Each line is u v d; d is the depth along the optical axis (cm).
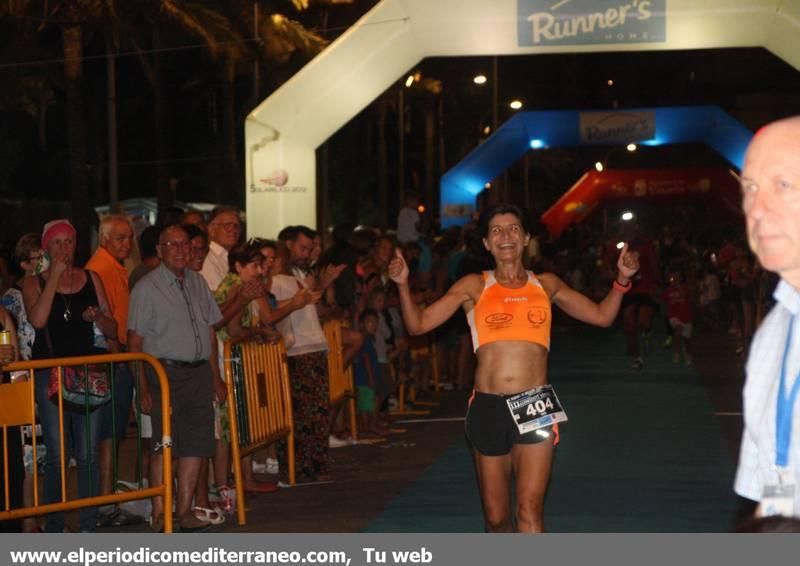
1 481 752
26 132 4806
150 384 835
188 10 2684
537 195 7681
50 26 2833
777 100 5975
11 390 715
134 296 835
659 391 1722
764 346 302
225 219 1004
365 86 1845
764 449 298
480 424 674
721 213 4609
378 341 1373
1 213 4138
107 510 911
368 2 3488
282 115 1833
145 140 4906
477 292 687
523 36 1767
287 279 1080
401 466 1152
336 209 5972
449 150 6888
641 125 3238
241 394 934
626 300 2006
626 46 1752
